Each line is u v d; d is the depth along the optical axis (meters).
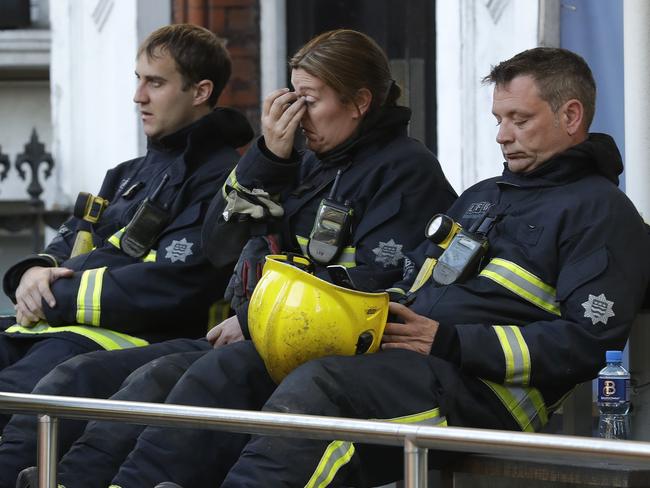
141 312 10.98
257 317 8.77
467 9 15.97
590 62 13.59
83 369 9.88
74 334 10.91
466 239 9.16
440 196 10.22
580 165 9.11
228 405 8.94
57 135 18.97
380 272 9.88
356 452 8.30
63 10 18.78
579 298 8.63
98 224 11.91
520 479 8.52
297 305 8.59
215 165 11.38
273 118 10.30
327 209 10.03
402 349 8.66
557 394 8.99
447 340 8.64
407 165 10.16
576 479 7.95
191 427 7.55
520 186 9.27
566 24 13.75
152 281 10.98
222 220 10.48
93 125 18.69
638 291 8.79
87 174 18.78
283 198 10.48
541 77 9.19
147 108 11.73
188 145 11.42
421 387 8.45
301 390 8.15
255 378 9.04
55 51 18.86
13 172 21.48
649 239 9.02
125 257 11.40
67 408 8.01
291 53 18.47
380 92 10.30
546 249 8.91
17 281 11.59
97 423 9.37
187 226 11.16
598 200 8.91
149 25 18.34
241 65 18.44
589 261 8.72
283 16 18.36
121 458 9.30
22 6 20.48
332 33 10.32
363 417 8.33
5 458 9.70
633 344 10.06
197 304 11.10
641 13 11.82
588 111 9.30
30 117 21.64
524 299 8.90
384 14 18.12
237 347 9.11
